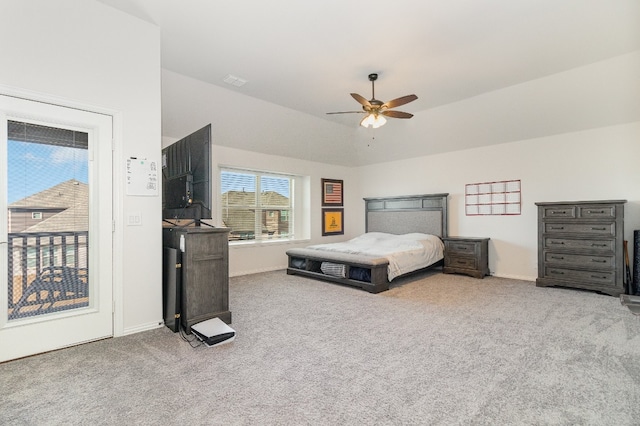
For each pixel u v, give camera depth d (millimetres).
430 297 3973
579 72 3734
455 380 1966
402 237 5859
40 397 1789
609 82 3723
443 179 6059
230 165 5453
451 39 3059
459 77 3924
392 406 1701
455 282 4840
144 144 2840
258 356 2318
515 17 2715
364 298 3941
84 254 2561
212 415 1627
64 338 2445
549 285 4410
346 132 6234
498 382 1937
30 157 2316
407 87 4223
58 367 2139
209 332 2547
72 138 2498
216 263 2945
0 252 2199
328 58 3420
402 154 6508
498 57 3420
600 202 3975
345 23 2791
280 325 2980
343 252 4977
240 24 2812
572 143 4598
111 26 2643
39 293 2367
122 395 1810
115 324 2680
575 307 3479
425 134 5707
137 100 2793
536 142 4926
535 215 4941
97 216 2600
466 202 5734
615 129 4246
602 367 2107
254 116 4926
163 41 3092
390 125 5812
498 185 5336
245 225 5902
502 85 4180
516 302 3711
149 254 2877
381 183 7086
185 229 2793
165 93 3967
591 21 2777
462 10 2615
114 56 2664
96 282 2596
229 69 3678
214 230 2914
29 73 2270
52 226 2416
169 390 1861
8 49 2191
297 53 3314
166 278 3043
